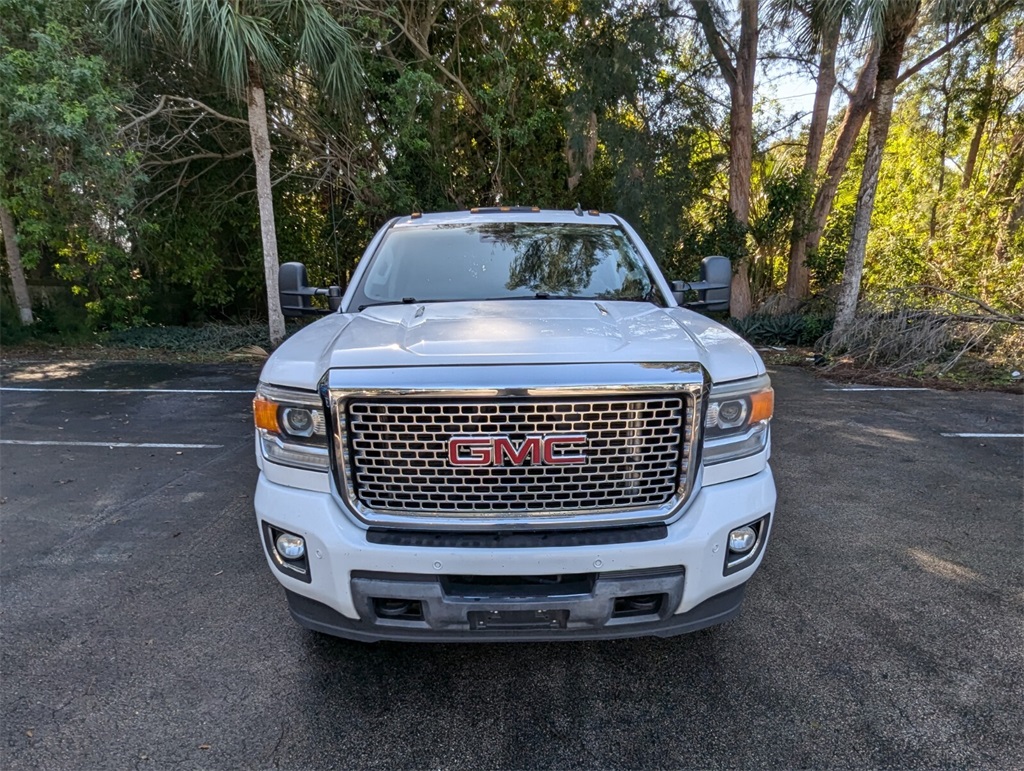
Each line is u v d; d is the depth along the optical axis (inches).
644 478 80.5
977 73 565.0
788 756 81.5
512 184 526.3
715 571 82.5
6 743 85.0
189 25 330.0
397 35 477.4
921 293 403.2
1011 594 120.1
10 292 528.7
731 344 92.1
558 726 87.6
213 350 457.1
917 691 93.1
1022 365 326.3
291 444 84.4
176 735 86.4
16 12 338.0
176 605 120.0
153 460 211.8
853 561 133.6
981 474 186.5
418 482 79.6
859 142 764.0
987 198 544.1
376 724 88.4
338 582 80.3
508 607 78.2
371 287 126.9
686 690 94.3
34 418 271.0
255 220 548.7
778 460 200.7
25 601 122.0
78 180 357.4
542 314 103.6
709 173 573.0
